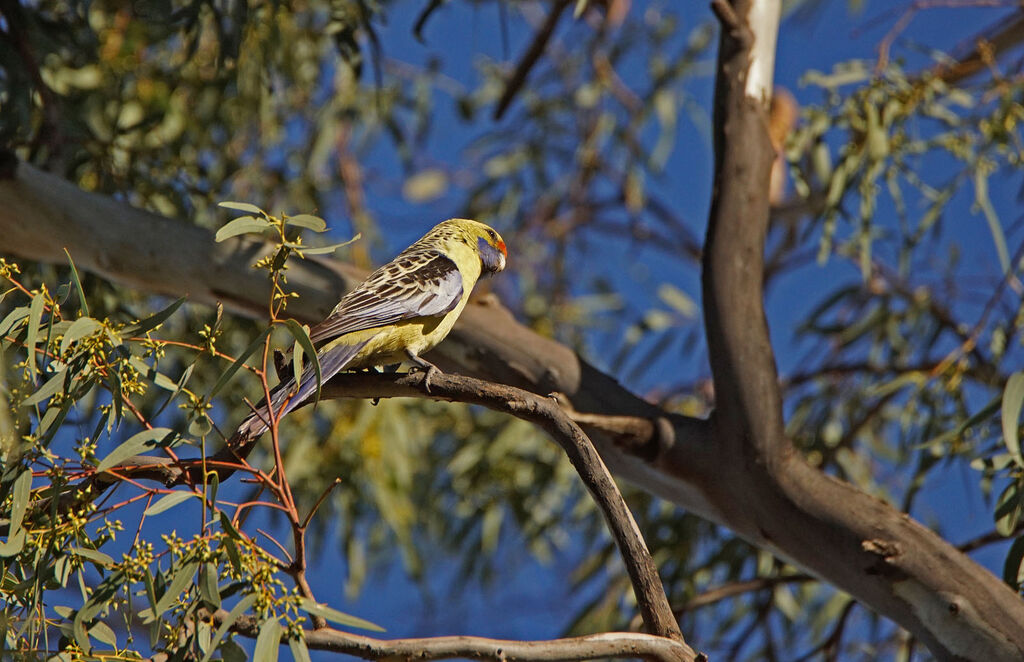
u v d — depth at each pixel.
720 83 9.56
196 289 10.06
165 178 11.95
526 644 5.66
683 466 8.75
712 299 8.82
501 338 9.56
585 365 9.46
